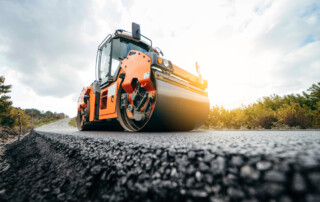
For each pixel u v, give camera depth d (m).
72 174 1.43
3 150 5.87
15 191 1.49
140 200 0.76
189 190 0.65
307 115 5.02
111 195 0.91
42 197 1.24
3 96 22.22
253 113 6.67
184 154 0.80
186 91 3.23
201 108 3.51
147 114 2.93
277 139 0.96
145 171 0.90
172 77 3.07
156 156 0.93
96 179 1.14
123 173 0.98
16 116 23.03
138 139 1.48
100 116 4.54
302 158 0.46
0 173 2.39
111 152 1.30
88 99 5.50
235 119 6.75
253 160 0.54
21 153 3.91
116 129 5.65
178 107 2.89
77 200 1.08
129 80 3.23
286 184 0.43
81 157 1.59
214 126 7.34
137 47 4.60
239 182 0.53
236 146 0.76
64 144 2.37
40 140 4.50
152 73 2.81
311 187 0.38
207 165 0.67
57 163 1.92
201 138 1.29
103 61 5.00
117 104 3.51
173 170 0.78
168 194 0.69
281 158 0.49
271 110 6.42
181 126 3.23
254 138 1.08
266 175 0.47
